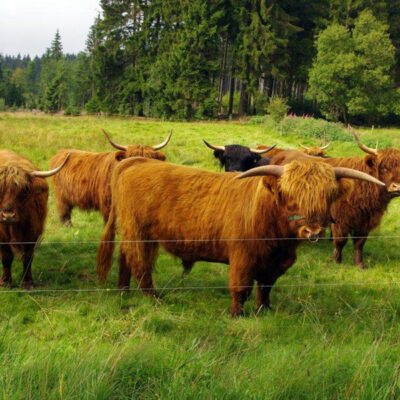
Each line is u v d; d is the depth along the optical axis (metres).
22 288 5.82
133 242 5.56
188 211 5.14
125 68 51.66
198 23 41.84
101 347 3.93
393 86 41.44
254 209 4.70
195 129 25.92
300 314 5.12
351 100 38.06
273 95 43.62
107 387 3.07
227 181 5.10
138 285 5.65
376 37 37.66
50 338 4.46
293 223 4.25
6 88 100.00
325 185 4.14
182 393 3.03
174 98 41.38
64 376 3.13
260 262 4.89
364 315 5.09
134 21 51.78
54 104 71.88
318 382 3.29
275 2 43.66
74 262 6.95
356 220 7.32
